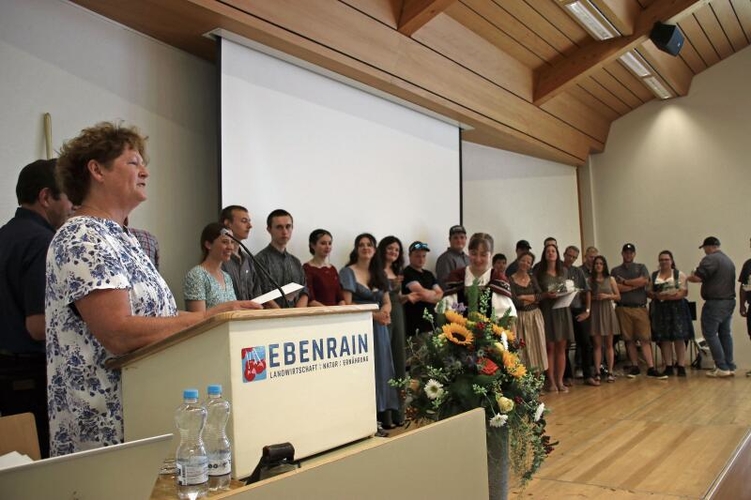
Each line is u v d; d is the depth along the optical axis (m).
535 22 5.32
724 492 2.76
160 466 0.78
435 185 5.37
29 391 1.69
